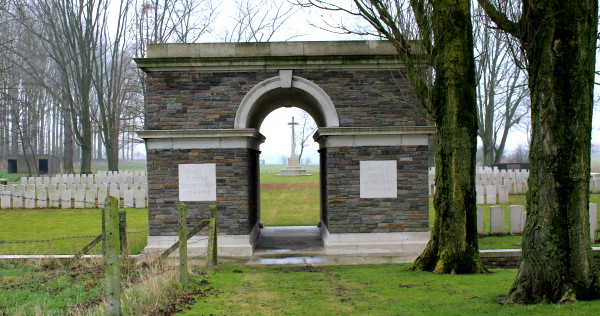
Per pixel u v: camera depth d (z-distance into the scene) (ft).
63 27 120.26
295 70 43.73
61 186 80.33
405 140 43.62
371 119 43.73
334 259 41.78
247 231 43.86
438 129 33.86
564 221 21.97
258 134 47.37
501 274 32.27
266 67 43.37
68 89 117.91
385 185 43.70
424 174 43.70
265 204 81.87
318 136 47.39
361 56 42.88
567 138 21.83
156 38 112.06
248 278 32.65
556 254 21.86
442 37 32.73
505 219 60.08
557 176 21.97
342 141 43.70
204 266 35.99
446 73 32.73
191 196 43.55
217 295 26.50
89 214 67.56
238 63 43.06
